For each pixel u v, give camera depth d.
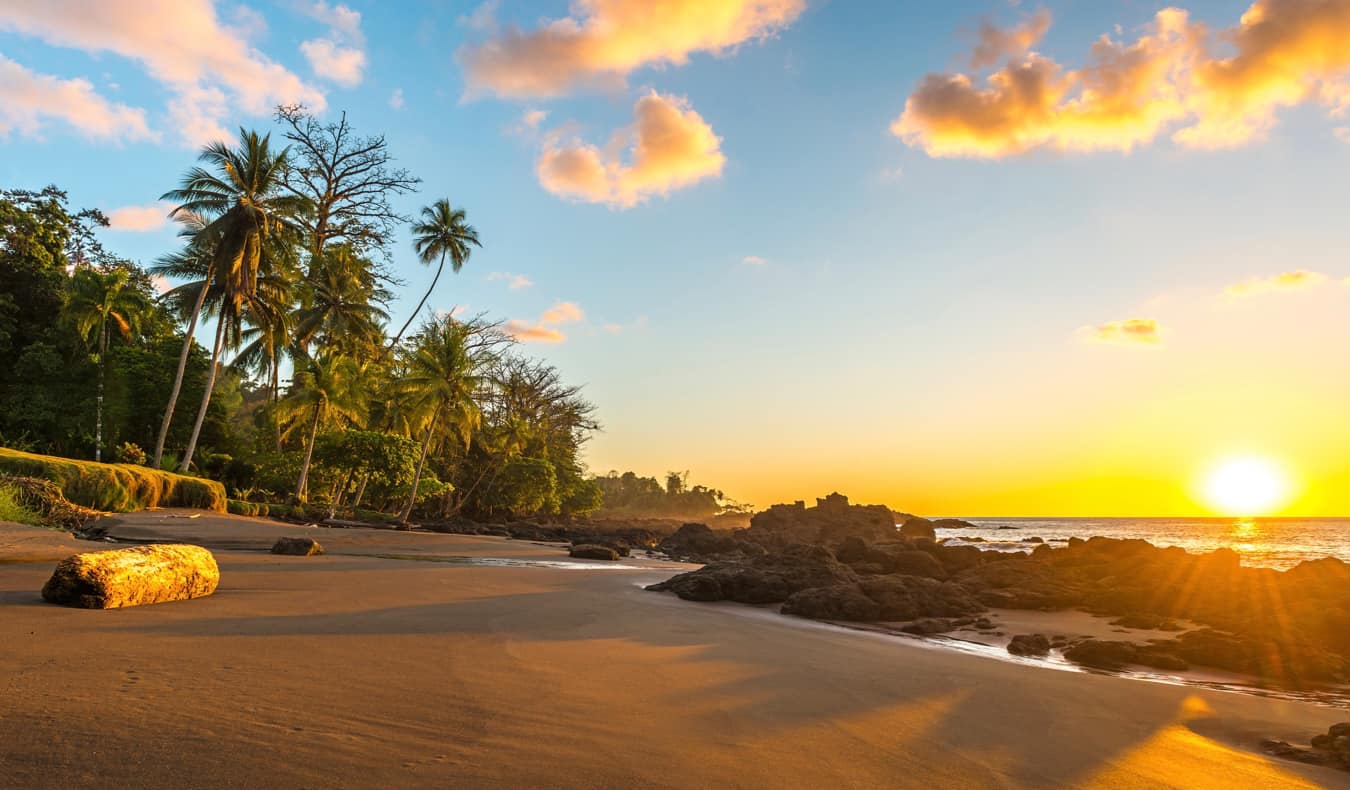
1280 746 6.13
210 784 3.59
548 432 81.00
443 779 3.96
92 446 44.19
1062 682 8.37
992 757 5.33
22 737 4.00
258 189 41.09
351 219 56.56
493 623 10.43
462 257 62.19
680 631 10.94
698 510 198.25
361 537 32.19
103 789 3.41
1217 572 16.97
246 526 27.66
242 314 42.06
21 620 7.73
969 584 18.06
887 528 71.81
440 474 66.19
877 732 5.78
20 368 43.38
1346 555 46.75
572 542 44.97
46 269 47.28
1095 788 4.81
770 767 4.70
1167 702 7.66
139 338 48.69
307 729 4.62
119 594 9.21
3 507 20.89
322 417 46.19
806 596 14.82
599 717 5.59
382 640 8.32
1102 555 20.27
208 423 48.81
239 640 7.59
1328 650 10.91
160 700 4.96
